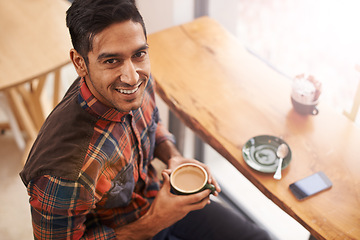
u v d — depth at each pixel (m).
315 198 1.25
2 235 2.14
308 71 2.13
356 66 1.44
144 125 1.25
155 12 2.05
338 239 1.15
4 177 2.38
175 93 1.56
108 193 1.15
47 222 1.07
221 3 2.08
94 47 0.91
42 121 2.32
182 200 1.22
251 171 1.33
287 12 2.08
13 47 1.87
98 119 1.08
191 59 1.70
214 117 1.48
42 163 1.03
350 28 1.85
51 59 1.83
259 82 1.61
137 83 0.98
